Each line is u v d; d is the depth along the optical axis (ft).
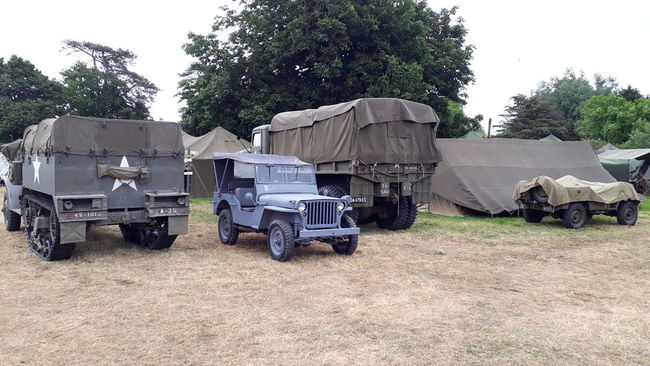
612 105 202.39
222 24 84.43
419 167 42.52
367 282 24.27
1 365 13.98
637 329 18.26
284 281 24.04
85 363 14.25
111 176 28.07
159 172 29.81
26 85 162.91
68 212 26.17
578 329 18.12
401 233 41.47
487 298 22.12
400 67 76.33
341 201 29.89
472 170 55.57
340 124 40.65
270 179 32.30
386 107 40.34
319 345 15.90
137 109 199.11
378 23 78.02
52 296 20.92
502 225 47.16
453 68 90.79
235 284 23.34
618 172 90.94
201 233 39.19
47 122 29.45
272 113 76.89
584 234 42.80
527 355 15.57
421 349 15.80
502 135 203.82
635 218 49.70
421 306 20.48
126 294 21.39
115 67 203.10
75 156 27.07
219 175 35.76
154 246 31.01
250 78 84.17
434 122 43.19
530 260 31.24
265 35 81.05
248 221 31.94
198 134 93.04
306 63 79.15
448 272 27.22
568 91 251.60
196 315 18.70
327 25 73.31
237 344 15.88
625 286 24.95
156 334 16.63
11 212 37.27
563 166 62.44
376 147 40.06
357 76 78.07
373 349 15.67
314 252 31.68
